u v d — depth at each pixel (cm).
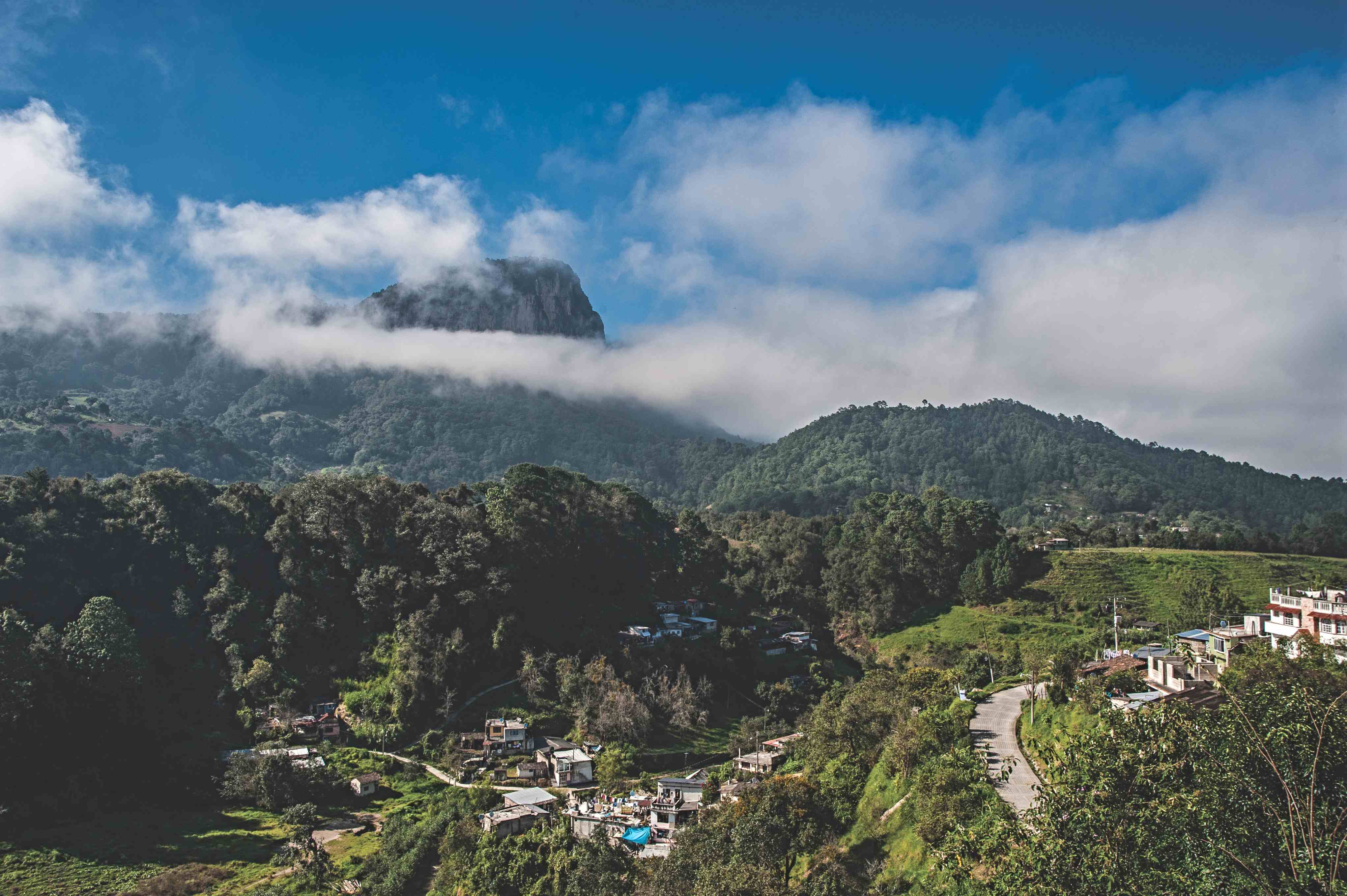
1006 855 2817
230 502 11538
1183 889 2295
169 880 6262
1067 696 5719
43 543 9844
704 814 6031
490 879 5719
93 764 7662
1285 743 2388
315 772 8075
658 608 12581
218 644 9800
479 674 10038
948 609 13988
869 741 6150
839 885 4378
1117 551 15312
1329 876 2161
